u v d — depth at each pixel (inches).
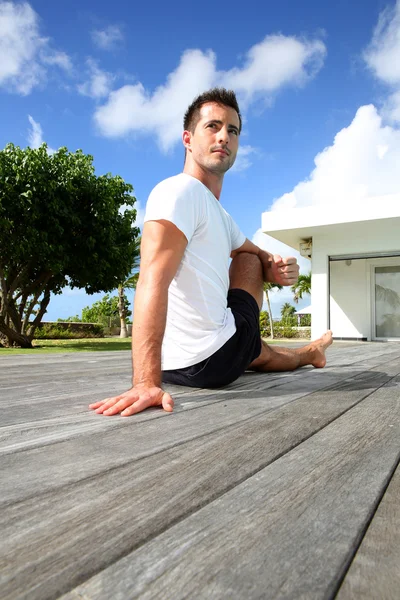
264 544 18.8
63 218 430.9
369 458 31.9
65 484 25.9
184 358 61.4
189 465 29.6
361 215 351.6
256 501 23.6
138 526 20.4
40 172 414.6
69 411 48.8
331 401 55.4
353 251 394.0
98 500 23.5
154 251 52.5
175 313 61.4
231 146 64.7
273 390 64.6
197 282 59.5
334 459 31.5
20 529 20.0
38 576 16.3
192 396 58.8
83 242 450.3
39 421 43.2
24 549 18.2
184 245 54.5
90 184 451.5
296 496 24.4
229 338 61.4
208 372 61.7
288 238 425.4
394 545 18.9
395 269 429.1
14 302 486.0
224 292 63.6
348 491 25.3
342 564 17.2
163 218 52.7
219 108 63.8
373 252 385.7
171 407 48.0
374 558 17.8
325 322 401.4
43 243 410.9
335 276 455.2
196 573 16.6
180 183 56.4
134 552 18.1
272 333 910.4
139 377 50.9
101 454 32.1
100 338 911.0
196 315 60.4
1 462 30.0
